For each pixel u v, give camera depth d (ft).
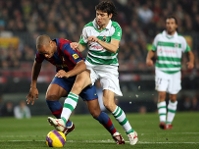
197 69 179.32
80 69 61.57
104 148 59.82
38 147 60.08
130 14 226.79
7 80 167.02
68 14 214.07
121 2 240.94
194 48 205.26
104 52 66.23
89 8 225.97
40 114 165.48
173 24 97.66
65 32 200.85
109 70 66.74
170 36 98.12
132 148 59.88
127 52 192.54
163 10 233.14
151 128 99.86
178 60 98.94
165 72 98.37
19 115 158.51
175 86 99.09
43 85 167.73
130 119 128.88
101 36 65.82
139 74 176.04
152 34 216.74
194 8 239.09
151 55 99.71
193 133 84.69
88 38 61.57
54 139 59.67
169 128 98.37
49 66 172.96
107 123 65.10
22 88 167.63
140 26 222.28
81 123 120.06
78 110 164.25
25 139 75.46
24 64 175.73
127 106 173.06
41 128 105.81
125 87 174.29
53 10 213.25
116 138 65.62
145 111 173.06
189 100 173.17
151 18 228.43
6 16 206.08
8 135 85.61
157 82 98.37
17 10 210.38
